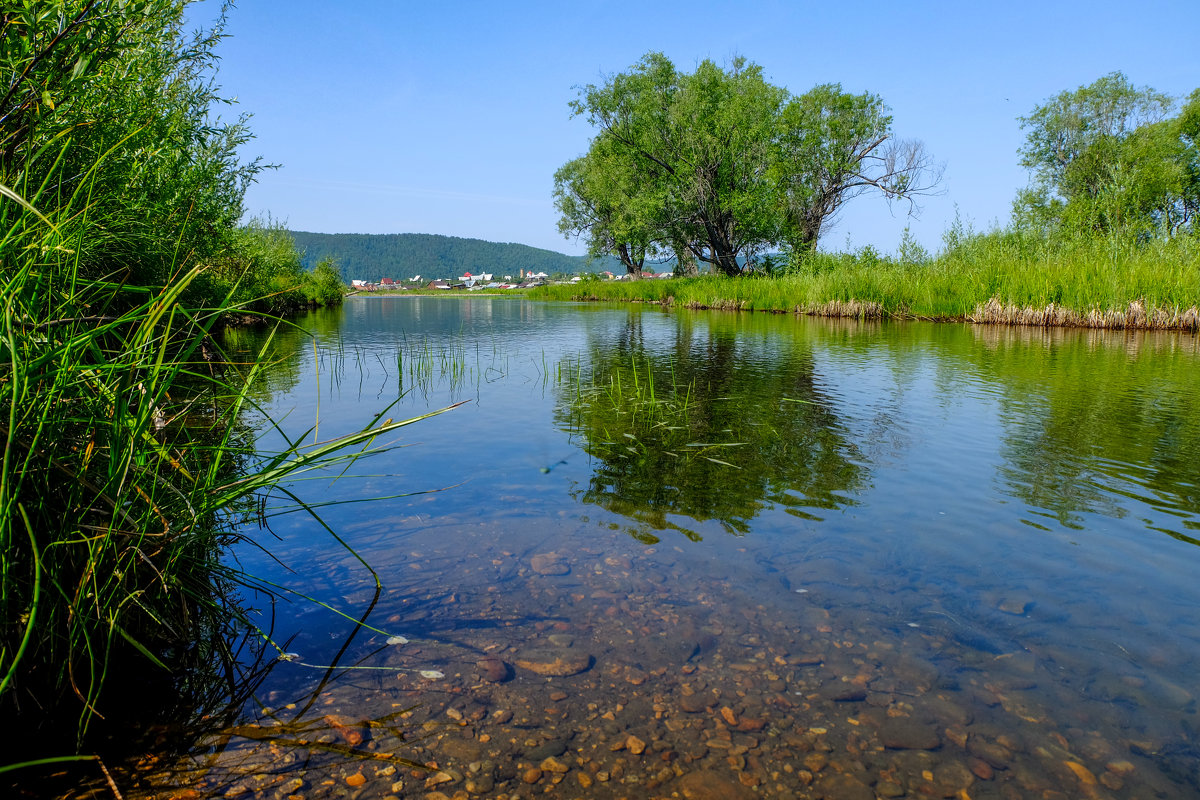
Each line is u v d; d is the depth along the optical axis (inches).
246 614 106.4
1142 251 712.4
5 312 75.8
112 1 125.0
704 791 71.4
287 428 225.8
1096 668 92.0
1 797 68.7
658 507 154.5
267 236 880.3
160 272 236.2
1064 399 279.0
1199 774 72.9
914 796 70.4
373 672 92.3
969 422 238.1
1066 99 1512.1
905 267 913.5
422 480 174.7
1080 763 74.9
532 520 146.6
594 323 794.2
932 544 132.9
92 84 148.0
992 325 705.0
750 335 602.5
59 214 91.6
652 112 1257.4
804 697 87.0
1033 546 131.6
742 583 117.3
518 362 413.7
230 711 83.7
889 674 91.6
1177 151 1350.9
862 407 266.8
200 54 217.5
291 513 150.6
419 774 73.6
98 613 87.0
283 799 69.7
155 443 94.5
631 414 256.7
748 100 1227.2
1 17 107.7
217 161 320.8
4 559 76.1
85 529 89.2
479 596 113.0
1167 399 276.7
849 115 1343.5
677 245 1448.1
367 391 303.0
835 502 157.5
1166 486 167.0
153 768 73.9
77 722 81.2
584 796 70.7
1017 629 102.0
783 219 1337.4
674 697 87.4
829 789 71.6
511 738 79.8
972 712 83.7
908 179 1328.7
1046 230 887.7
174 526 98.7
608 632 102.4
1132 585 115.5
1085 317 662.5
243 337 578.2
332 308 1323.8
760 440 215.8
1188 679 89.3
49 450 86.4
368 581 118.2
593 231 2059.5
